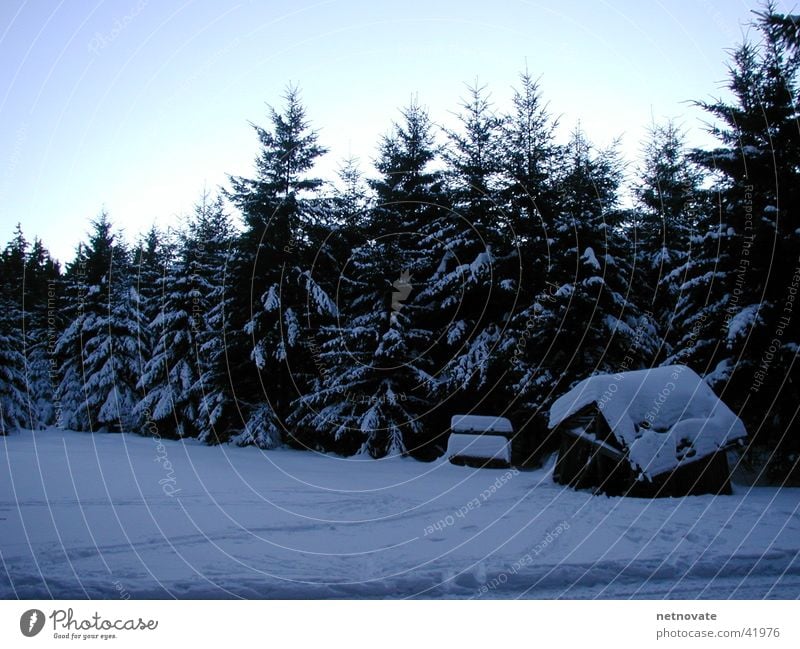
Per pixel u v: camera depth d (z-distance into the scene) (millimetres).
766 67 13555
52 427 33656
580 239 18156
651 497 9047
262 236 22016
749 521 7227
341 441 20625
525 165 20750
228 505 8312
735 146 13828
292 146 23484
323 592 4957
